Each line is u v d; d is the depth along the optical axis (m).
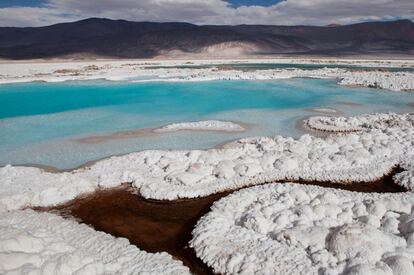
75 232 7.59
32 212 8.45
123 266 6.39
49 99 24.48
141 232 7.96
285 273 5.96
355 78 32.84
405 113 18.42
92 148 13.45
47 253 6.24
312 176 10.30
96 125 17.03
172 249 7.31
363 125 16.05
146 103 22.70
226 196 9.01
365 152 11.43
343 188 9.79
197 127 16.14
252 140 13.82
